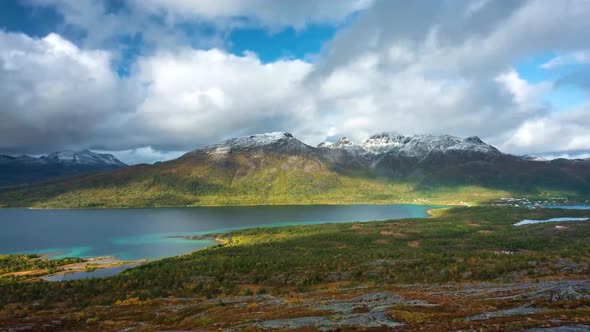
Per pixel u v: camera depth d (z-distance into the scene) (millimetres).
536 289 71812
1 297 108688
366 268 127438
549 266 105812
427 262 130000
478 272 106312
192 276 127688
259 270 131750
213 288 112750
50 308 97062
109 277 135000
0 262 183000
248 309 76562
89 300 104875
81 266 178625
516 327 41781
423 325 48500
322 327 52500
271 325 57094
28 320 78625
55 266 178500
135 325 70625
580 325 40531
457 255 144125
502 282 92688
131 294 108500
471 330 42781
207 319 68750
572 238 198500
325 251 175625
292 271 128375
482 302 63531
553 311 48875
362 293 88312
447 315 53250
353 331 48938
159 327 65938
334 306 70562
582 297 55875
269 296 94750
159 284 120250
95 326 71875
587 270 98500
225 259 158250
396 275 116375
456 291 81000
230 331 56500
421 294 79125
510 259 122688
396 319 53906
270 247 194500
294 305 77125
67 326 73062
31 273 163125
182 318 74312
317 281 117688
